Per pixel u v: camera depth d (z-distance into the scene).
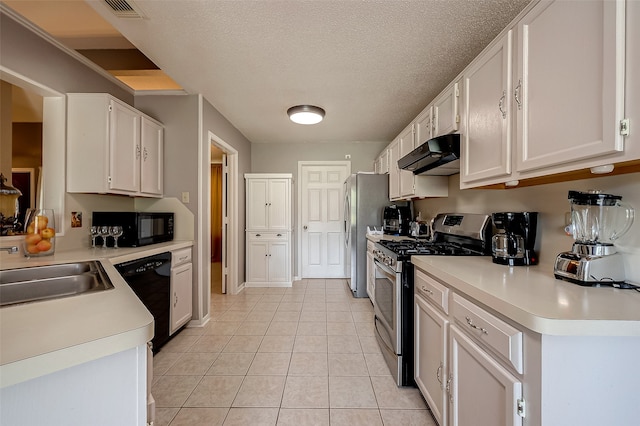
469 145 1.64
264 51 1.99
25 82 1.80
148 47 1.95
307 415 1.56
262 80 2.45
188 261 2.69
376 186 3.76
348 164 4.69
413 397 1.71
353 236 3.76
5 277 1.34
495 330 0.93
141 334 0.66
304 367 2.03
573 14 0.94
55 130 2.04
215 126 3.16
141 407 0.68
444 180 2.64
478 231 1.90
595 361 0.75
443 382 1.31
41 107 2.82
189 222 2.80
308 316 3.02
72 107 2.09
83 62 2.21
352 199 3.79
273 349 2.30
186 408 1.61
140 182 2.47
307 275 4.73
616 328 0.73
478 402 1.04
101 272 1.36
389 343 1.96
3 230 1.83
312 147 4.69
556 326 0.73
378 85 2.54
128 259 1.89
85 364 0.61
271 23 1.69
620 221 1.08
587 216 1.15
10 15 1.68
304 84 2.52
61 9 2.13
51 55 1.95
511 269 1.36
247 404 1.65
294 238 4.69
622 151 0.79
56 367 0.55
